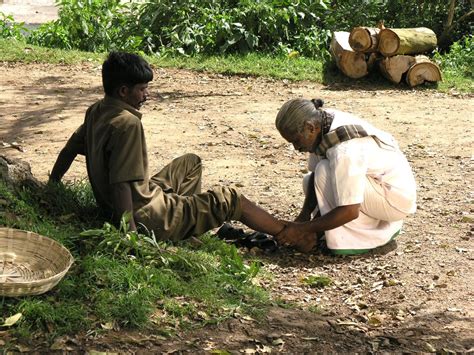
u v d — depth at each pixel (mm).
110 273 4949
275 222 5844
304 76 13375
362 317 5160
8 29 15617
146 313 4762
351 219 5812
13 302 4570
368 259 6078
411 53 13219
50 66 13406
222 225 6340
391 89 12984
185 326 4758
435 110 11508
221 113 10984
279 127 5848
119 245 5188
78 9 15336
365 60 13242
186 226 5641
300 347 4715
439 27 16188
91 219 5898
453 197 7648
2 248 4906
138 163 5320
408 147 9555
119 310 4715
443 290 5574
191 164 6059
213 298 5059
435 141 9836
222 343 4656
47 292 4727
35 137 9508
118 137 5297
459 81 13383
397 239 6496
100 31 15328
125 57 5387
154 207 5508
